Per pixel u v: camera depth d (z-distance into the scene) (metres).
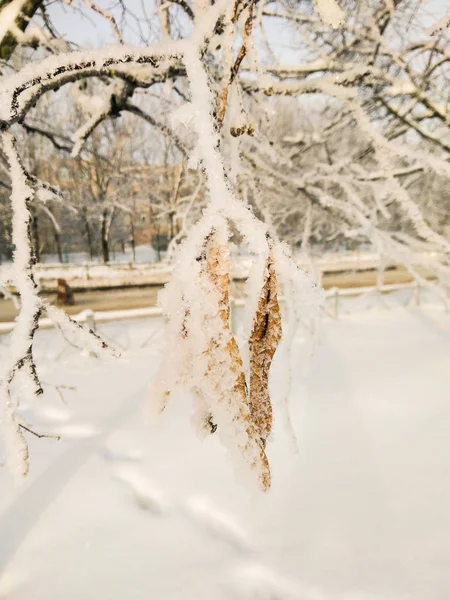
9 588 2.54
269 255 1.01
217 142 0.96
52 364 6.12
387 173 3.12
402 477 3.35
